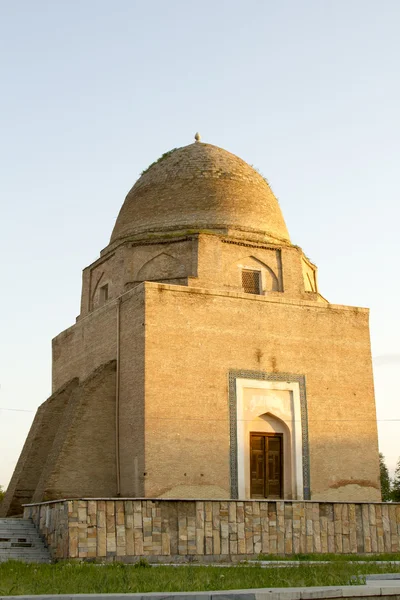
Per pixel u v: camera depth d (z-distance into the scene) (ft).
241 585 37.04
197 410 77.87
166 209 91.40
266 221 92.79
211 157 95.25
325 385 85.46
